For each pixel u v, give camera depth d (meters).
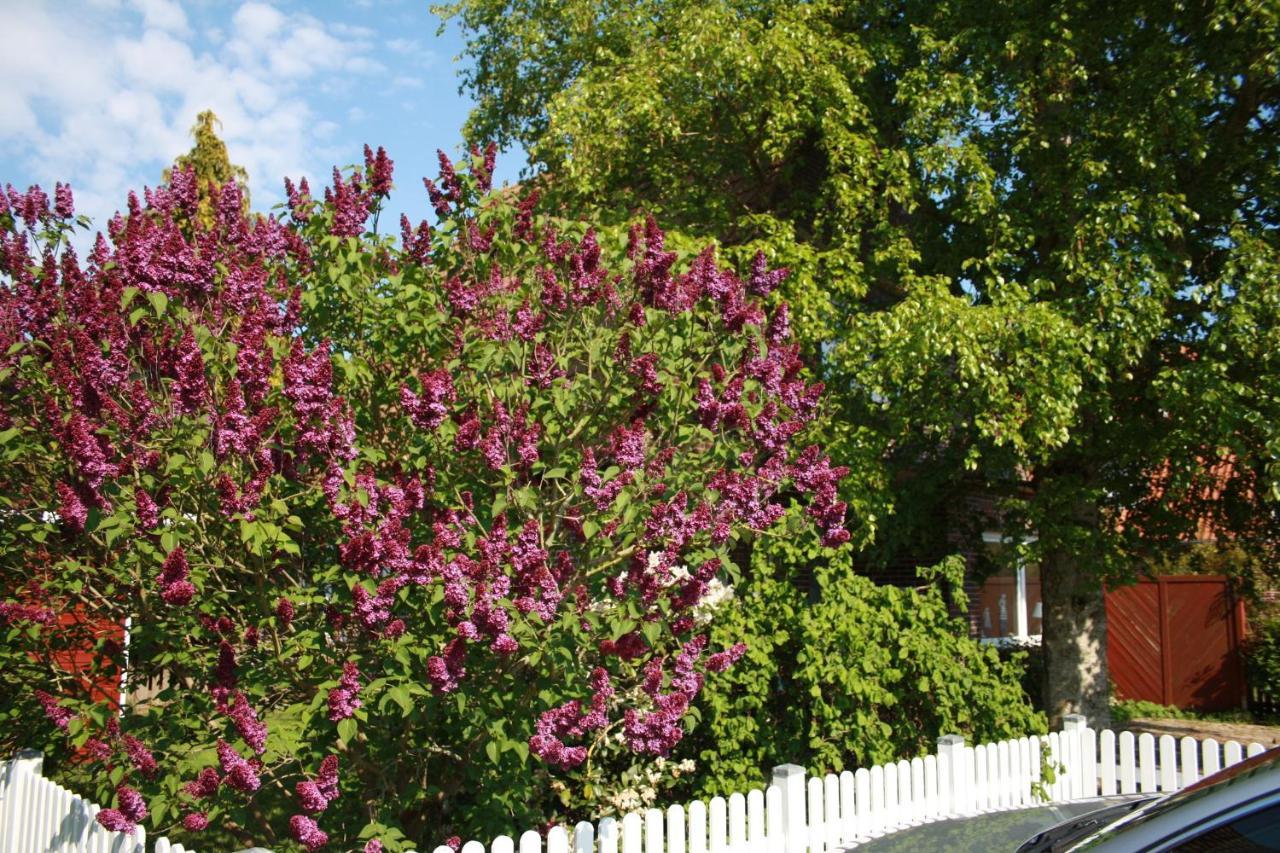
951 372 9.66
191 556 5.19
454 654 4.87
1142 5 9.94
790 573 8.20
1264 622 15.25
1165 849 3.22
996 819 5.47
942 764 6.95
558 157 11.34
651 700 5.95
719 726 7.48
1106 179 9.72
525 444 5.36
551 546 5.87
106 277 5.90
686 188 11.71
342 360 5.80
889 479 10.03
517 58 13.21
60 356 5.34
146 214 6.58
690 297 6.57
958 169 10.10
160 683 6.33
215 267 6.18
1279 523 10.99
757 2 11.12
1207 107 10.17
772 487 6.36
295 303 6.05
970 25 10.59
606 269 6.72
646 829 5.15
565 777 7.29
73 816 5.33
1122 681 16.12
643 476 5.68
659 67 10.96
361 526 4.96
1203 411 9.09
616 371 6.17
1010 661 8.26
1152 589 15.98
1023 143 9.88
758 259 6.83
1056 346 9.06
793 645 7.77
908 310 9.39
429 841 6.23
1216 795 3.33
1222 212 10.20
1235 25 9.20
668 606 5.65
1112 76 10.26
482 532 5.56
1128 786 7.95
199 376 4.94
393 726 5.60
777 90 10.65
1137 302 9.12
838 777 6.20
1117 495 11.03
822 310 10.16
